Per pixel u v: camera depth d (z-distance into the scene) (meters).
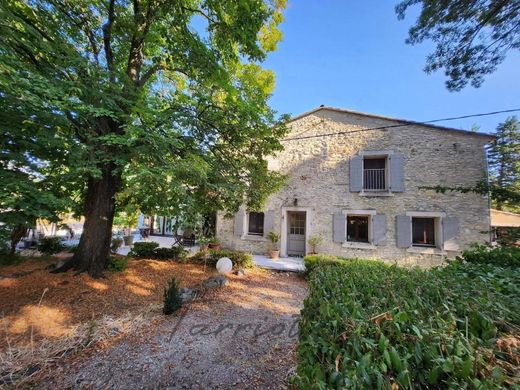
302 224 9.98
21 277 4.89
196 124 5.43
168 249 8.29
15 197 2.82
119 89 4.06
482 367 0.85
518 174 13.89
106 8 4.98
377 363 0.92
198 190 5.27
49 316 3.68
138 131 3.74
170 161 4.45
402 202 8.30
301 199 9.67
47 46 3.45
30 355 2.83
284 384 2.54
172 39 5.28
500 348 0.98
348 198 9.02
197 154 5.21
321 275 2.40
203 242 6.69
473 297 1.53
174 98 5.42
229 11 4.63
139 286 5.23
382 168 8.97
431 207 7.95
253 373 2.72
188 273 6.59
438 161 8.05
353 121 9.29
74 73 3.88
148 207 4.81
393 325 1.13
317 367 0.95
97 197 5.45
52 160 3.90
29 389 2.39
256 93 5.89
